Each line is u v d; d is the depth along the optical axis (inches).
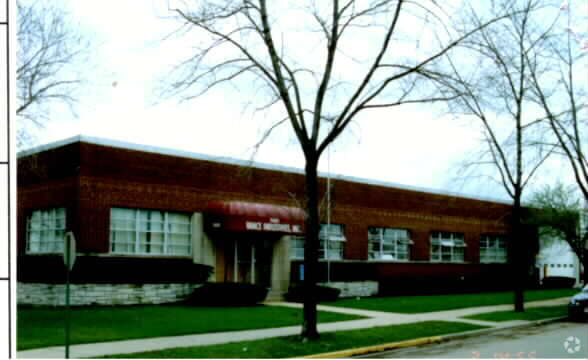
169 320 720.3
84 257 858.1
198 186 1032.8
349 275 1259.2
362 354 564.7
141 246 954.1
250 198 1113.4
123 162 933.8
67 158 904.9
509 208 1828.2
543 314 949.2
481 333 737.0
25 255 949.8
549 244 1937.7
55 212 926.4
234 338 599.2
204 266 986.1
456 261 1626.5
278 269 1154.0
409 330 699.4
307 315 595.5
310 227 603.5
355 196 1338.6
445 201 1605.6
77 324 664.4
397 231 1460.4
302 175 1221.1
